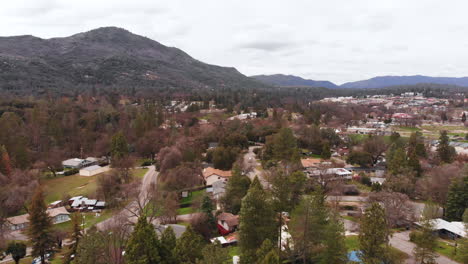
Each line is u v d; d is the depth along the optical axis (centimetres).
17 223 6384
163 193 7300
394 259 3578
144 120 14000
